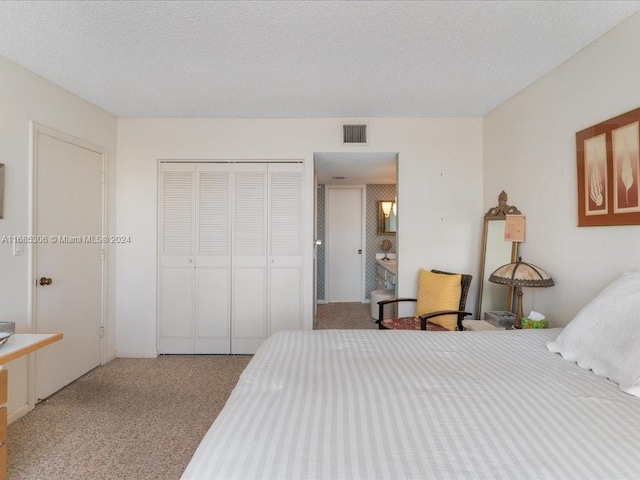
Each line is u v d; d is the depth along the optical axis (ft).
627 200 5.76
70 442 6.53
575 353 4.75
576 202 7.01
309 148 11.03
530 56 7.11
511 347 5.42
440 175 11.01
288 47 6.78
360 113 10.62
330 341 5.75
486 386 3.94
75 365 9.24
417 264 11.03
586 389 3.85
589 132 6.57
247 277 11.23
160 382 9.18
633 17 5.69
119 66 7.55
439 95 9.23
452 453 2.73
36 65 7.50
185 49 6.85
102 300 10.37
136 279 11.04
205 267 11.19
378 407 3.45
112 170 10.75
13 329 5.99
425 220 11.03
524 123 8.79
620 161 5.89
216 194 11.14
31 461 5.97
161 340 11.21
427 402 3.55
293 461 2.63
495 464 2.60
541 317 7.41
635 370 3.81
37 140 7.95
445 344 5.58
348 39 6.49
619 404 3.49
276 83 8.44
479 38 6.46
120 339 11.08
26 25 6.03
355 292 19.11
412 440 2.90
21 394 7.50
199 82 8.38
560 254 7.50
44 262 8.18
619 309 4.62
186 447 6.39
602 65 6.33
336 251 19.08
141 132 10.99
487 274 10.24
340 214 19.08
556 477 2.45
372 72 7.86
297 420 3.19
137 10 5.63
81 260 9.45
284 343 5.65
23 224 7.58
